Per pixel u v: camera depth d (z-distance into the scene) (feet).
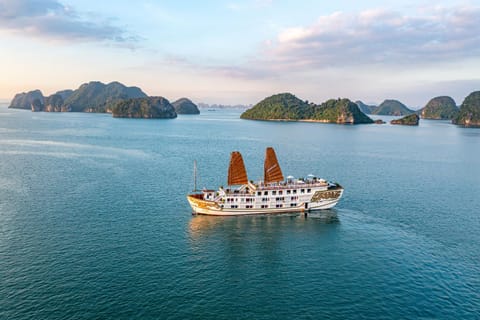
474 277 160.25
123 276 152.76
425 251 187.32
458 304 138.92
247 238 202.28
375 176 375.66
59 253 171.94
